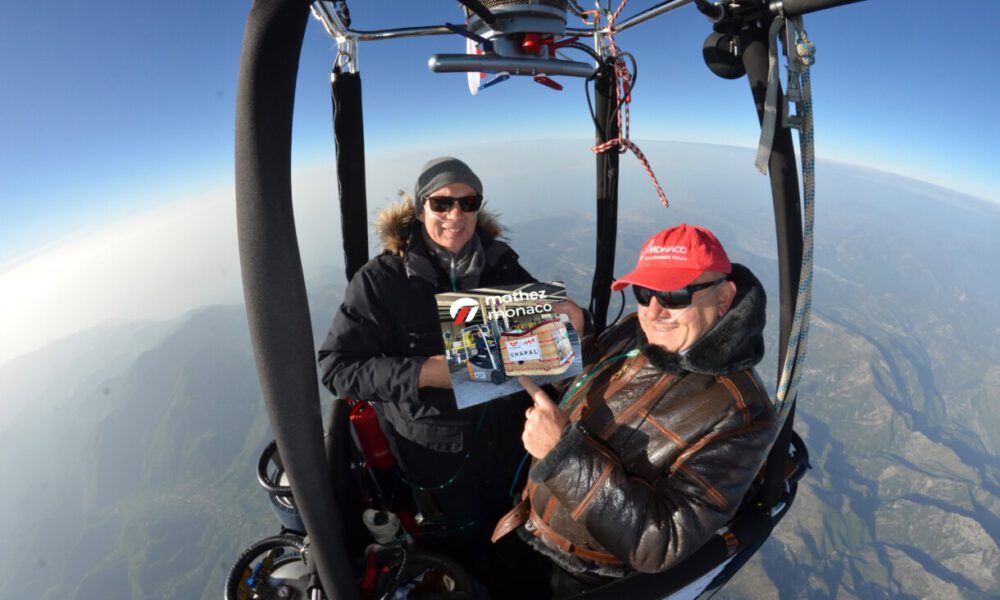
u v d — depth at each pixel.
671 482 1.57
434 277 2.25
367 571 1.81
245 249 1.08
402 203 2.32
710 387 1.67
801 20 1.49
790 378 1.64
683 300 1.63
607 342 2.18
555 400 2.68
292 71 1.05
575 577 1.93
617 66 2.38
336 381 2.16
